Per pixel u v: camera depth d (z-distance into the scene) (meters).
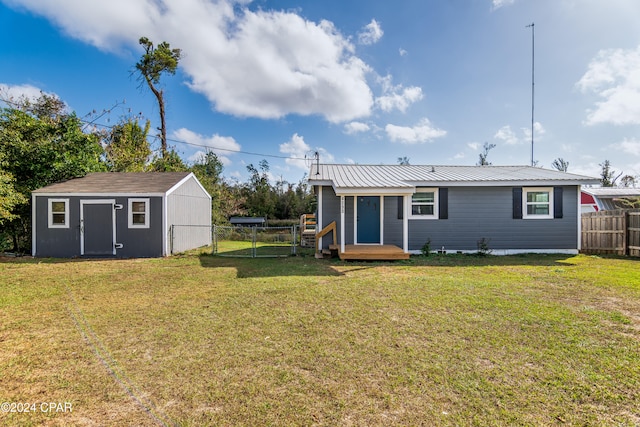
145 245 11.08
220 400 2.47
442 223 11.05
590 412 2.29
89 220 11.02
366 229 11.12
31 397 2.52
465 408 2.34
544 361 3.07
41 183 12.40
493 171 12.77
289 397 2.50
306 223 15.17
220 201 22.91
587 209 18.45
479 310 4.63
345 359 3.14
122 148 19.92
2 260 10.16
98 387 2.67
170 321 4.29
